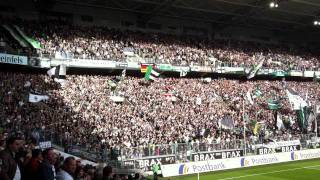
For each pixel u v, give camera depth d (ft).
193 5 186.60
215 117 154.30
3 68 144.87
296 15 213.46
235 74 198.29
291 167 128.77
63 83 138.62
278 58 226.58
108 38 173.78
